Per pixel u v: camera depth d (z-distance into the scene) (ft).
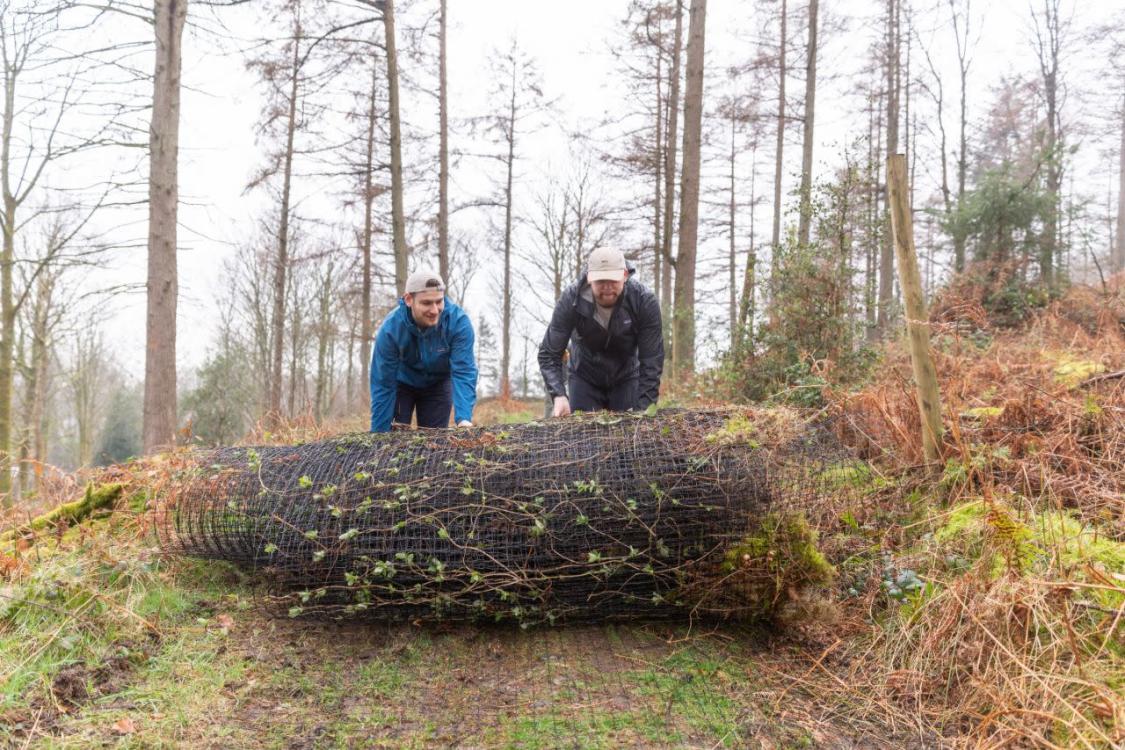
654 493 9.11
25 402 52.95
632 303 13.99
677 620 10.10
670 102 49.06
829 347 19.42
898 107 57.67
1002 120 64.08
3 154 38.65
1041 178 33.47
